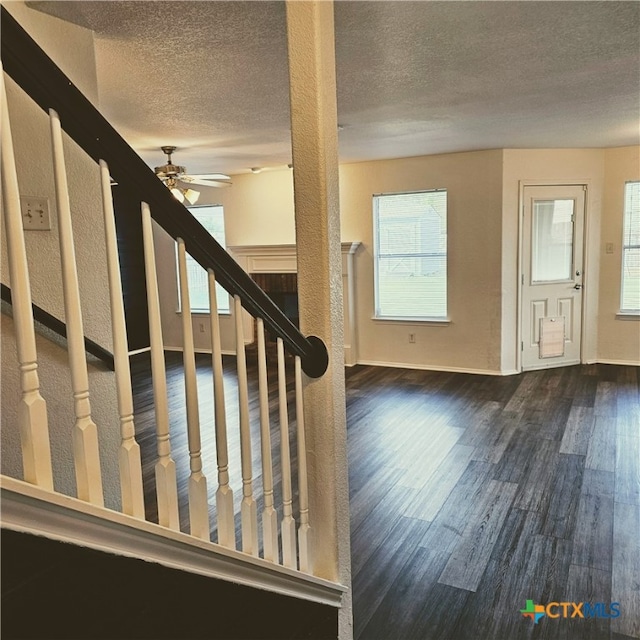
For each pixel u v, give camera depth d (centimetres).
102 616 106
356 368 623
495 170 544
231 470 335
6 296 161
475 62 263
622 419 420
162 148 472
